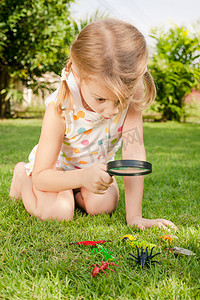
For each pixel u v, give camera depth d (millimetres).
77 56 1368
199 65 10969
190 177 2996
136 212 1798
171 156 4281
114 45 1308
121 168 1347
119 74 1264
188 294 1095
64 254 1392
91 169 1593
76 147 1938
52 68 9594
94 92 1322
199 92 11359
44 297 1073
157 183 2750
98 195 1908
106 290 1116
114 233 1618
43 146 1735
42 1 8859
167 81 10680
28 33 8859
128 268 1260
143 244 1423
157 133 7516
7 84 9938
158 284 1149
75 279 1182
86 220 1827
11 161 3496
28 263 1292
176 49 10914
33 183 1827
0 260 1312
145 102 1805
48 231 1623
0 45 8672
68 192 1885
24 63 9195
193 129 8805
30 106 11648
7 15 8469
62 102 1634
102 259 1323
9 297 1083
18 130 6945
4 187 2424
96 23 1403
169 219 1864
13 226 1651
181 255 1364
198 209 2047
